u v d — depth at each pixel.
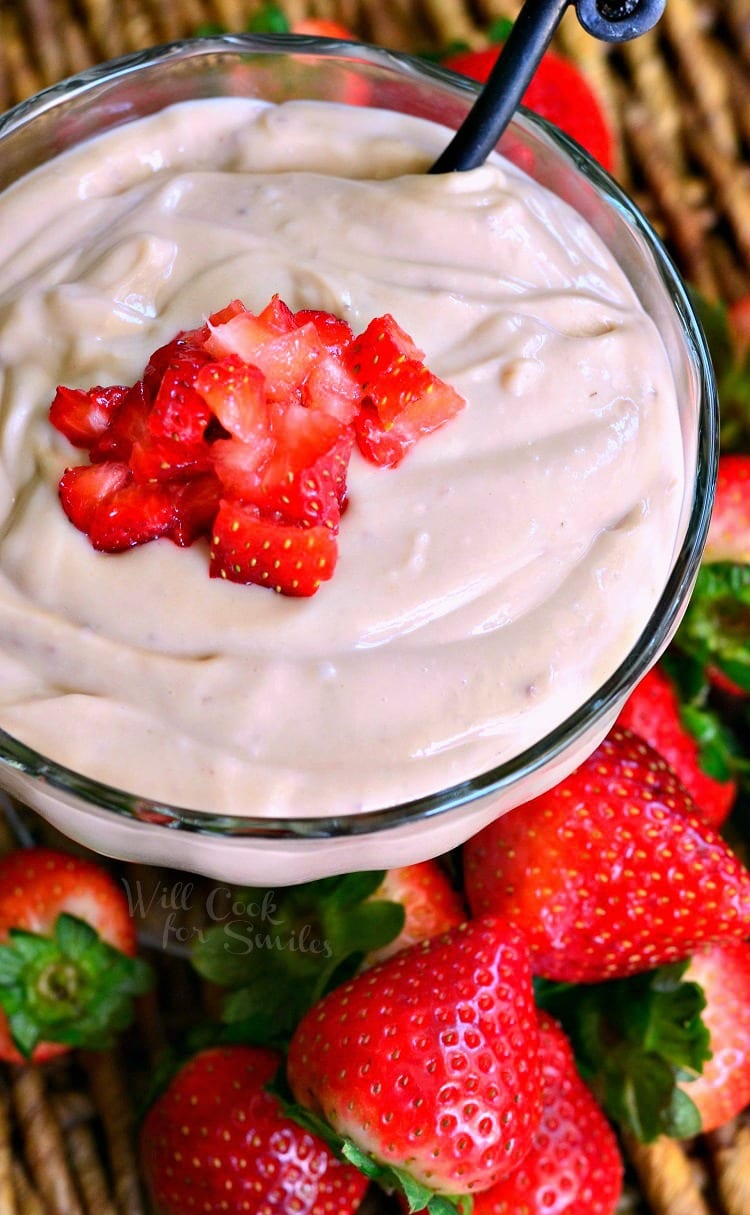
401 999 0.40
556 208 0.42
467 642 0.37
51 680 0.37
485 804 0.37
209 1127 0.41
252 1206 0.41
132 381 0.39
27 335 0.39
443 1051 0.39
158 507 0.37
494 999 0.40
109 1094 0.44
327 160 0.42
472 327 0.39
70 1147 0.44
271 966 0.42
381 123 0.42
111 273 0.40
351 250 0.40
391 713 0.37
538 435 0.39
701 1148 0.44
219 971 0.42
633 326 0.40
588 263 0.41
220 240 0.40
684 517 0.40
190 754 0.37
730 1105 0.44
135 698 0.37
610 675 0.38
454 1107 0.39
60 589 0.38
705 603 0.44
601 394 0.39
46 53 0.50
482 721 0.37
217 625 0.37
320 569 0.37
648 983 0.42
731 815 0.47
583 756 0.39
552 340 0.39
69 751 0.37
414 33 0.51
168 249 0.40
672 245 0.50
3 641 0.38
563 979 0.43
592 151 0.48
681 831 0.41
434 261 0.40
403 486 0.38
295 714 0.37
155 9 0.51
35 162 0.42
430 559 0.38
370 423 0.38
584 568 0.38
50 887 0.43
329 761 0.37
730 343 0.46
